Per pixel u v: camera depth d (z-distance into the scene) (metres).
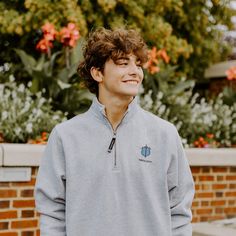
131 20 7.23
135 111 2.05
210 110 6.69
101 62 2.01
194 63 8.27
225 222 5.61
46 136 5.12
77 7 6.68
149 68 6.31
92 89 2.17
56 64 6.99
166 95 6.59
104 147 1.98
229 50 8.71
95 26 7.05
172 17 8.09
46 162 2.07
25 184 4.49
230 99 7.29
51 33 5.81
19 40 7.24
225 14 8.45
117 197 1.93
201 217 5.60
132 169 1.96
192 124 6.38
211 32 8.49
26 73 6.75
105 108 2.04
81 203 1.95
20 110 5.32
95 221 1.93
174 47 7.39
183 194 2.06
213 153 5.60
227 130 6.61
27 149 4.44
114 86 1.97
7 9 6.98
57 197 2.02
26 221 4.49
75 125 2.04
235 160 5.77
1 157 4.35
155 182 1.98
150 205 1.94
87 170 1.96
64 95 5.92
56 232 2.02
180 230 2.03
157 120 2.08
